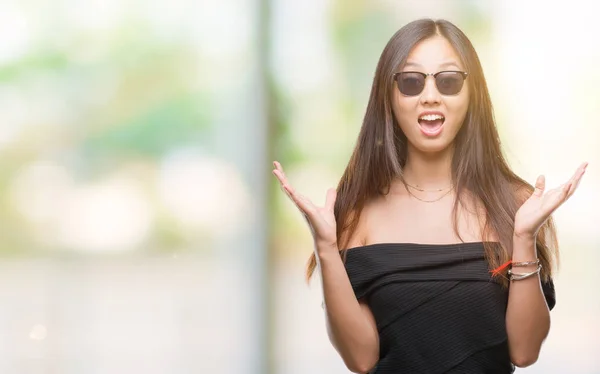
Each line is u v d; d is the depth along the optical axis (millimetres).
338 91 10000
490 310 3975
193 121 9945
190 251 9898
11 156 9711
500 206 4117
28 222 9711
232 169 9992
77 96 9789
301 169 10031
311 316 9977
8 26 9711
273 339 9906
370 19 9938
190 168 9945
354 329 4051
